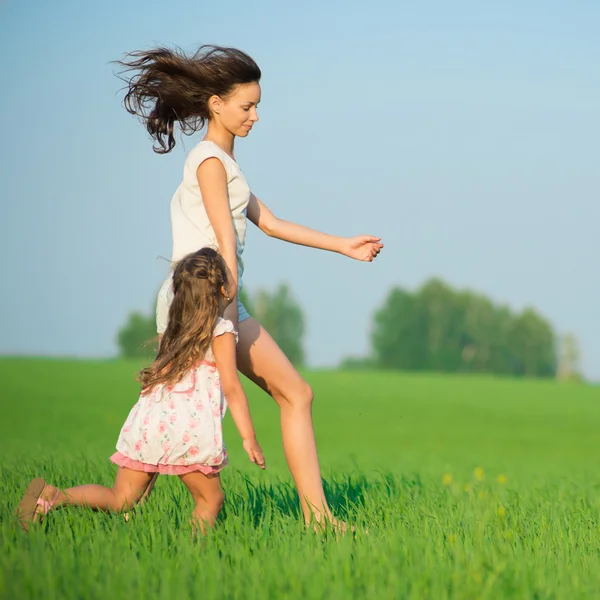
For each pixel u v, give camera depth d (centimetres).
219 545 1281
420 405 9425
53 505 1380
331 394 10512
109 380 10681
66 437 5100
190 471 1374
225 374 1384
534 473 3297
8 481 1833
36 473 1989
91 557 1185
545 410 9094
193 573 1133
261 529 1387
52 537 1275
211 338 1389
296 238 1662
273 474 2447
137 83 1547
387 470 2680
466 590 1059
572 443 6219
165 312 1487
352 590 1066
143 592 1038
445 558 1238
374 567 1138
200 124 1577
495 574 1126
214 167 1477
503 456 5188
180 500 1633
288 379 1529
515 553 1291
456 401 9956
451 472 3114
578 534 1495
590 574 1198
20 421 6362
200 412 1373
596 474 3047
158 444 1364
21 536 1280
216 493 1415
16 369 11750
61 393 8981
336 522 1474
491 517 1603
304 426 1530
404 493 1897
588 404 9894
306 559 1191
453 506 1770
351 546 1276
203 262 1399
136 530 1333
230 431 6800
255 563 1156
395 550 1229
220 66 1509
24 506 1366
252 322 1539
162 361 1390
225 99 1524
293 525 1433
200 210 1503
